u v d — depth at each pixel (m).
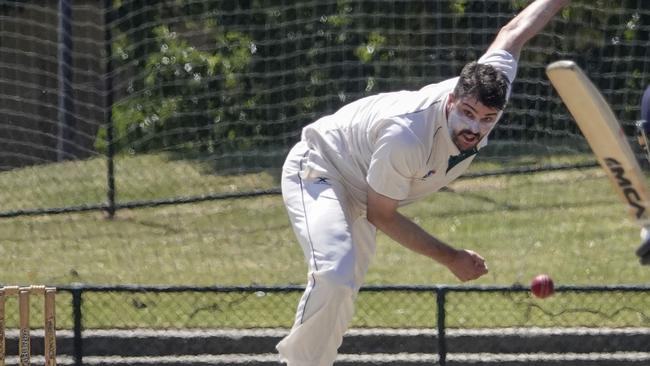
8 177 40.16
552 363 26.67
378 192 17.95
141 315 28.84
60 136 41.31
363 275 20.05
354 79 37.97
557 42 37.69
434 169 17.89
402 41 38.62
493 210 35.94
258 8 39.19
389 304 29.39
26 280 31.48
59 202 37.44
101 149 40.88
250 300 29.81
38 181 39.53
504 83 16.67
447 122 17.16
